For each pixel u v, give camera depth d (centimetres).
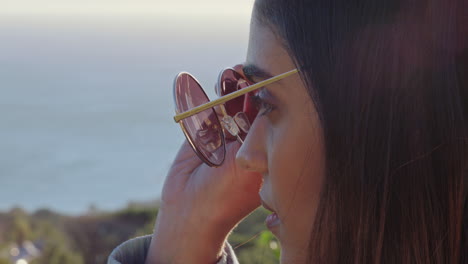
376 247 80
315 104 82
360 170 80
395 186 80
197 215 128
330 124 81
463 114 79
